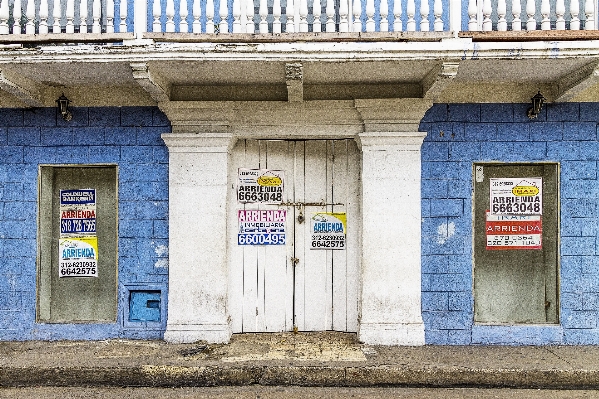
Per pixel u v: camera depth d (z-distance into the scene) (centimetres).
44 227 751
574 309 721
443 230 724
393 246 717
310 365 618
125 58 618
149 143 737
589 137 721
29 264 737
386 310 716
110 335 734
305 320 761
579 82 651
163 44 611
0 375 613
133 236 734
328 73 665
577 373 605
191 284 723
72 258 755
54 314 752
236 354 663
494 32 623
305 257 763
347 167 757
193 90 720
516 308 737
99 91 734
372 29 642
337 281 759
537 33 620
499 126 724
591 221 723
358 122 724
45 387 606
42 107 738
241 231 760
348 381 611
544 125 723
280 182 762
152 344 708
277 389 599
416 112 708
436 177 724
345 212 758
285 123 725
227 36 618
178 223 725
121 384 612
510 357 655
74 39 625
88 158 738
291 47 608
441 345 714
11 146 738
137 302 739
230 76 679
